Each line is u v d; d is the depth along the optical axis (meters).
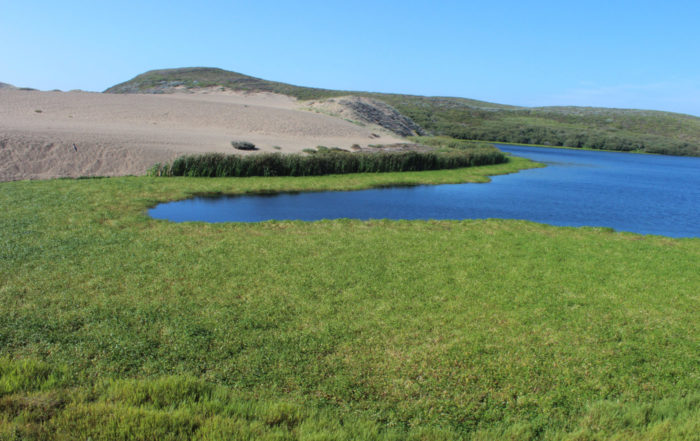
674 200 28.70
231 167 26.70
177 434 4.55
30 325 6.88
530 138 99.81
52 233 12.17
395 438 4.80
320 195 23.28
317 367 6.13
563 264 11.53
